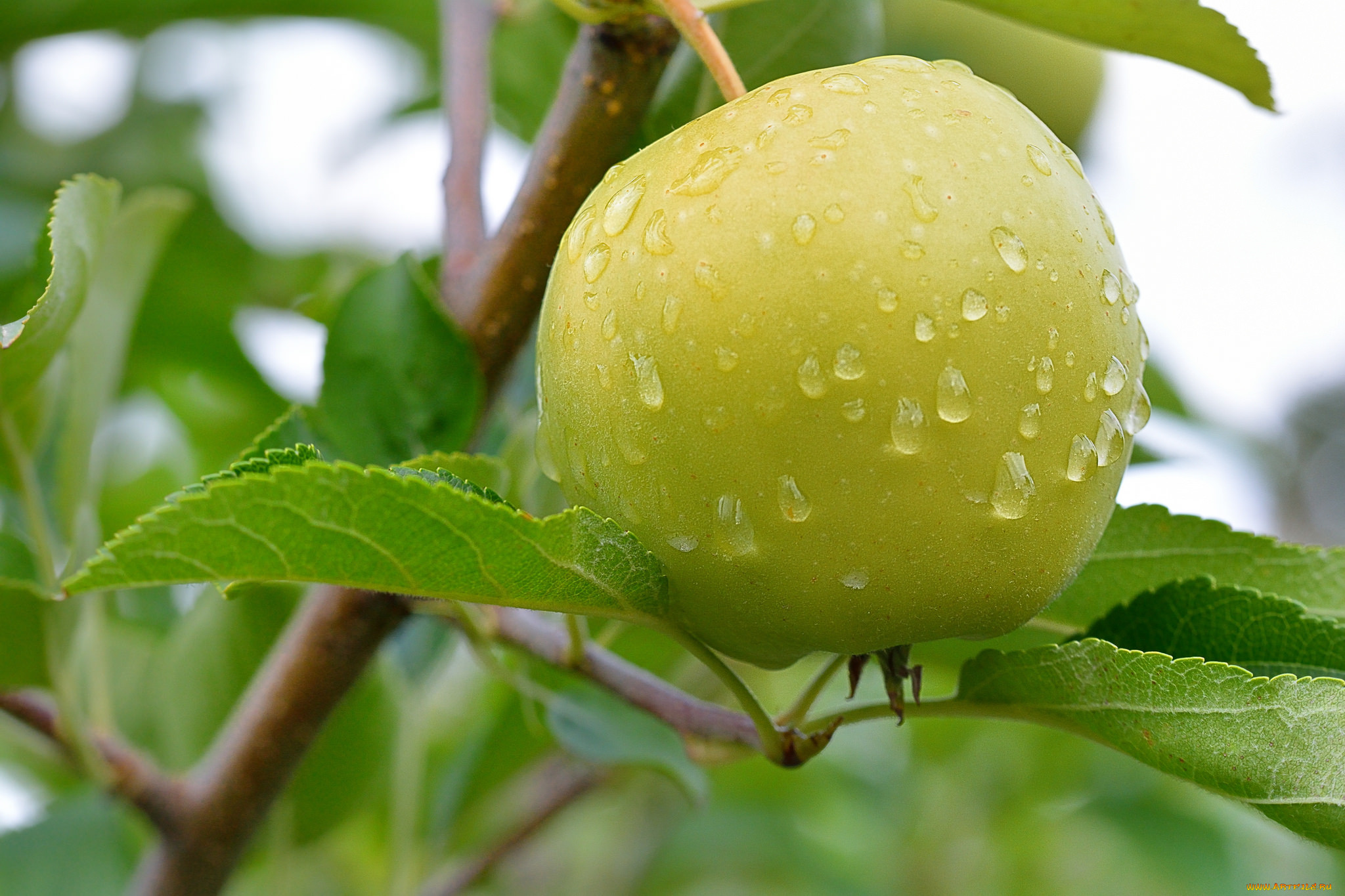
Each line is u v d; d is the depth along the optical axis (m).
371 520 0.42
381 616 0.51
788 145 0.43
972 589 0.44
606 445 0.44
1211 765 0.44
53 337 0.48
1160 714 0.44
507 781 0.67
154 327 0.70
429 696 0.74
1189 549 0.49
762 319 0.43
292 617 0.59
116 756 0.53
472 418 0.50
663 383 0.43
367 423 0.50
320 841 0.63
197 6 0.74
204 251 0.80
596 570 0.44
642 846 0.90
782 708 0.93
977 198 0.43
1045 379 0.43
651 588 0.44
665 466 0.43
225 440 0.79
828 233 0.43
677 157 0.44
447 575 0.43
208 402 0.78
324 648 0.51
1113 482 0.44
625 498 0.44
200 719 0.60
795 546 0.43
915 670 0.46
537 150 0.49
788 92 0.44
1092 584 0.50
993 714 0.46
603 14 0.47
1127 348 0.44
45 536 0.52
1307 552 0.49
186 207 0.54
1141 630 0.47
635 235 0.44
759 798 1.01
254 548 0.42
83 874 0.65
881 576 0.43
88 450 0.53
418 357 0.50
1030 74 0.76
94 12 0.73
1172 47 0.49
